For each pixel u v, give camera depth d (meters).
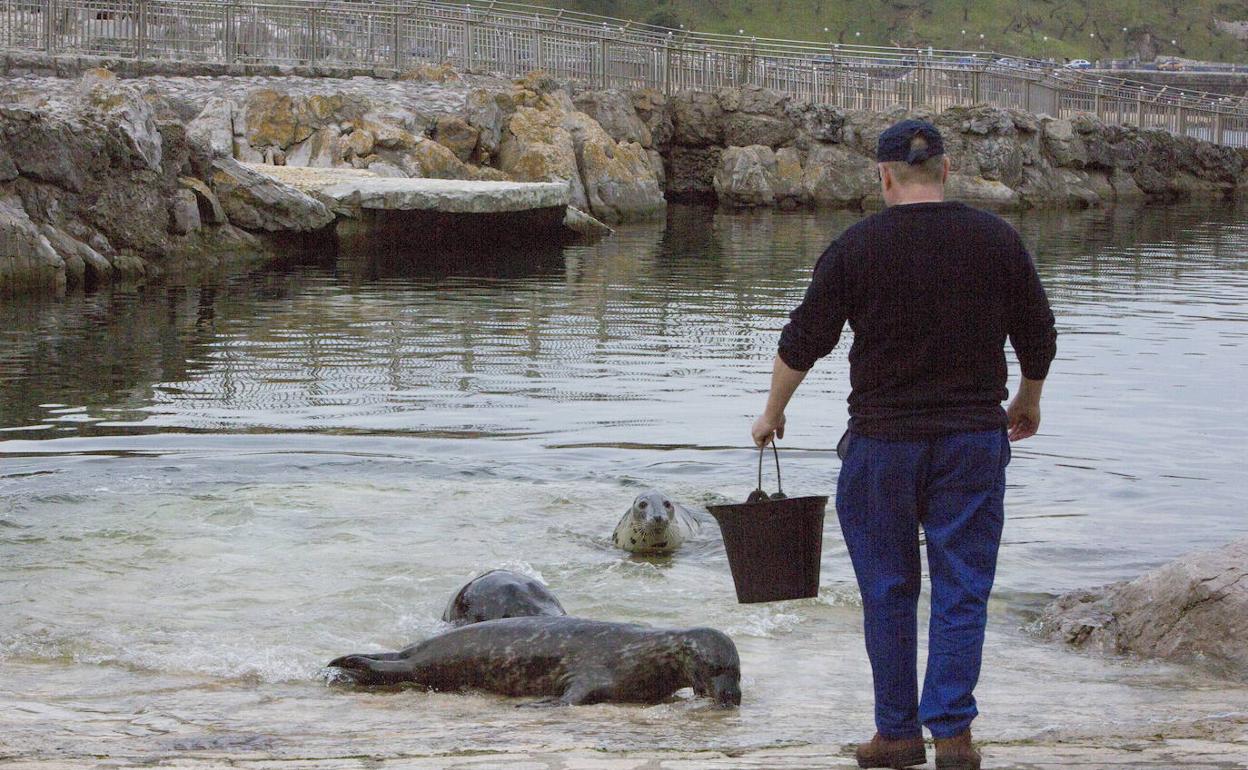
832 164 112.06
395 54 108.31
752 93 116.00
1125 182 127.00
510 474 26.53
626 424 31.08
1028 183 115.94
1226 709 14.30
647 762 10.77
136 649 16.70
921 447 11.01
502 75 106.56
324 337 43.44
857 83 129.62
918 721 11.17
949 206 11.04
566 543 22.06
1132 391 35.25
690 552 21.77
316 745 12.02
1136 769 10.45
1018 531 22.98
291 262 66.00
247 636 17.31
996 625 18.55
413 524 22.91
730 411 32.59
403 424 30.83
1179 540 22.41
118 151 59.75
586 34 118.75
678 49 124.81
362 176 75.44
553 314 49.47
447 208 72.81
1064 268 66.94
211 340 42.53
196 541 21.69
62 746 11.93
